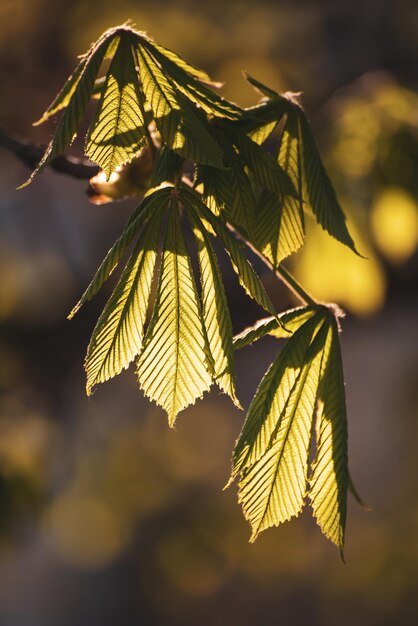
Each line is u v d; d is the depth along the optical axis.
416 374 7.42
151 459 7.62
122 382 7.27
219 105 1.41
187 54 4.88
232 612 10.33
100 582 11.61
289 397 1.43
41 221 5.97
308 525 9.26
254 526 1.42
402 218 2.92
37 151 2.07
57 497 5.58
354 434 11.94
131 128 1.34
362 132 2.95
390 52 4.83
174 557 8.76
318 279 2.94
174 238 1.32
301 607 9.50
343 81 4.92
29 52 4.84
